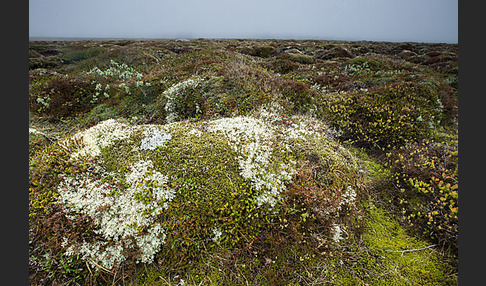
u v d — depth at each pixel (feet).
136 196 2.53
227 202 2.54
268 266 2.30
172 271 2.28
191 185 2.62
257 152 2.98
